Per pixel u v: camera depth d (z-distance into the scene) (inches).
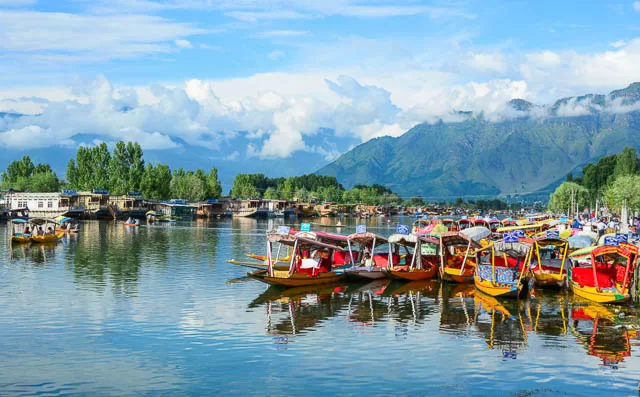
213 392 1037.8
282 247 3604.8
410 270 2352.4
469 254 2518.5
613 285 1966.0
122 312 1631.4
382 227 7096.5
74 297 1829.5
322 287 2143.2
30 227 4466.0
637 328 1502.2
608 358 1242.0
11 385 1061.1
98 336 1380.4
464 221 4985.2
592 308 1759.4
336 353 1267.2
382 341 1368.1
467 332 1459.2
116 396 1016.2
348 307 1770.4
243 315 1630.2
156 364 1182.3
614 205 5196.9
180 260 2815.0
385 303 1841.8
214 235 4598.9
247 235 4643.2
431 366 1182.9
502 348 1314.0
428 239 2421.3
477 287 2071.9
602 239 2230.6
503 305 1814.7
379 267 2317.9
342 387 1065.5
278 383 1082.1
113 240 3914.9
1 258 2800.2
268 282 2047.2
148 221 6520.7
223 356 1239.5
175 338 1371.8
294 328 1488.7
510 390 1055.6
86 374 1120.8
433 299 1918.1
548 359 1232.2
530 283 2094.0
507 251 2121.1
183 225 6176.2
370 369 1163.3
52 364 1175.0
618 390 1057.5
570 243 2226.9
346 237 2396.7
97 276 2260.1
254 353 1262.3
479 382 1094.4
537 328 1501.0
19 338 1353.3
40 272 2347.4
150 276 2283.5
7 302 1742.1
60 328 1446.9
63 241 3782.0
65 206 6747.1
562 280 2038.6
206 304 1768.0
